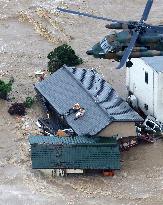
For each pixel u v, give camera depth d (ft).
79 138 650.84
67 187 613.11
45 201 594.24
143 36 594.65
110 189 610.24
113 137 655.35
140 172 636.89
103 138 651.66
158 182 621.72
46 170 628.28
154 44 599.98
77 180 622.13
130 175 631.56
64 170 622.13
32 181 623.36
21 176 631.15
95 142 640.99
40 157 625.41
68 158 623.77
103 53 607.37
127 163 651.66
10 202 594.24
